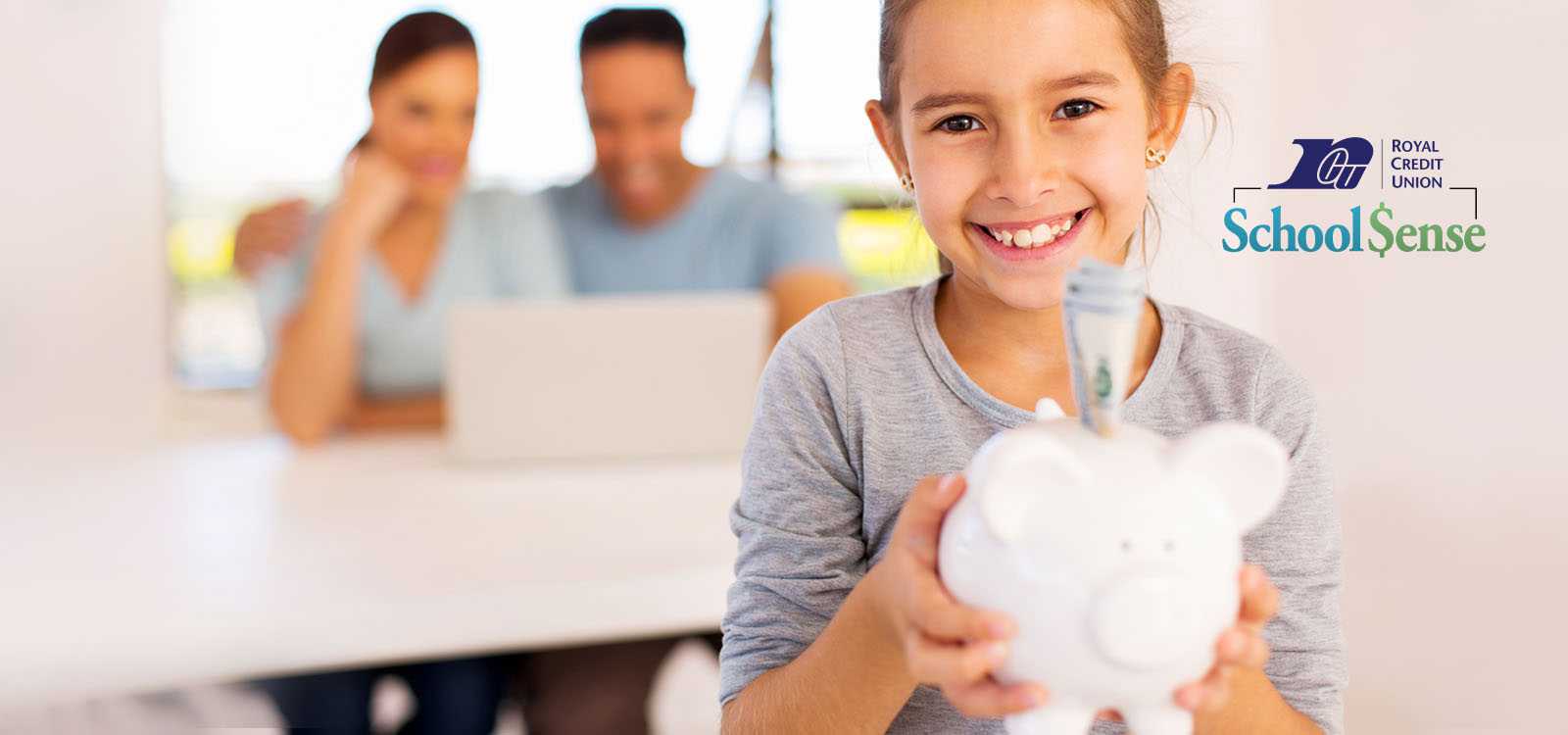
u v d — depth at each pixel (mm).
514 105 3232
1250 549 757
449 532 1496
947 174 680
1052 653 494
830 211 2695
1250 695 669
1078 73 660
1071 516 491
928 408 774
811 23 3430
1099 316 500
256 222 2441
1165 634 479
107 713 2125
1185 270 988
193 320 3018
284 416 2248
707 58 3412
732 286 2639
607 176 2584
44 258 2822
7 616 1170
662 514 1583
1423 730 1080
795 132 3477
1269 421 766
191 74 2971
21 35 2770
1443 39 1045
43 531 1516
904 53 699
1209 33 970
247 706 2236
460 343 1855
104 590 1257
